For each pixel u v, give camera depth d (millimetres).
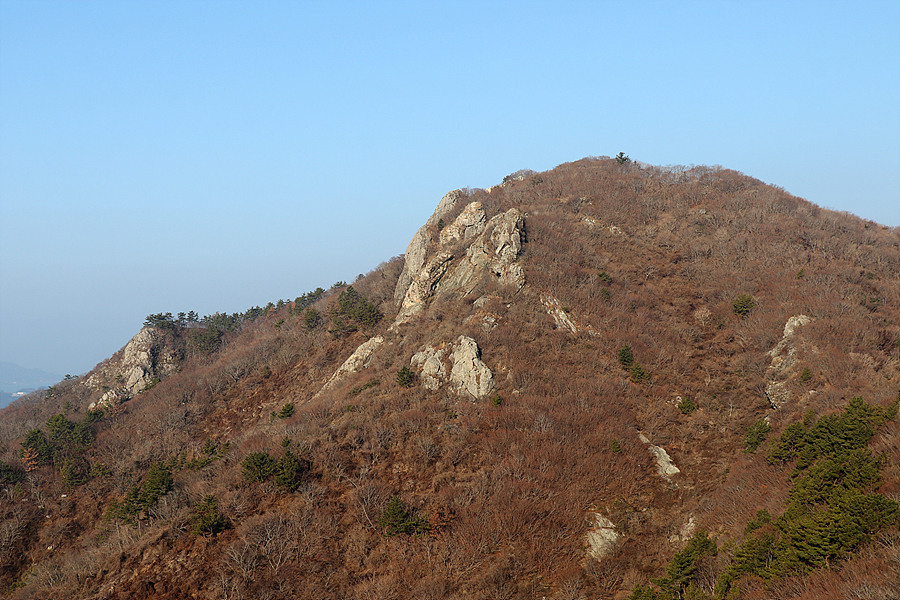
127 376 141625
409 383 83125
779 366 81688
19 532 86188
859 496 43156
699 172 154000
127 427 114062
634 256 115250
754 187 141000
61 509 91625
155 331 153000
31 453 100562
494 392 78562
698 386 83000
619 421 73062
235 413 114312
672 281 109125
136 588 56938
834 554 42000
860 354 75875
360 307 119875
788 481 57594
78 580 60500
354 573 56781
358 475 68688
